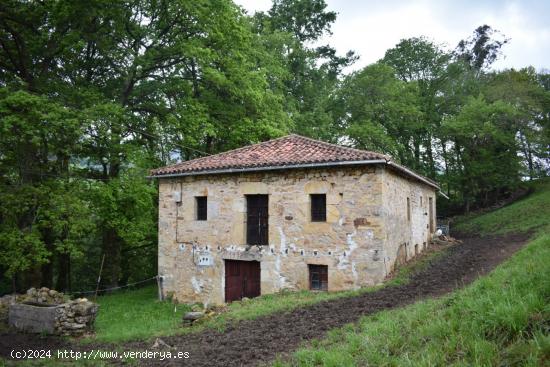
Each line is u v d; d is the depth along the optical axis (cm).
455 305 613
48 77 1723
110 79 2025
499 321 483
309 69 3130
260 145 1567
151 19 1964
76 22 1698
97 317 1305
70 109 1502
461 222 3244
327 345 662
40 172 1567
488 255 1555
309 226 1284
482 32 4034
